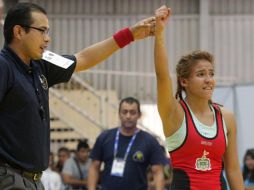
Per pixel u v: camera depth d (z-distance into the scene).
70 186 14.45
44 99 5.14
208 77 5.70
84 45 23.84
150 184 13.97
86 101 20.12
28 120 4.88
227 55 23.75
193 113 5.68
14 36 5.04
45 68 5.41
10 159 4.83
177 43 23.86
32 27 5.02
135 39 6.00
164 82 5.54
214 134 5.60
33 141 4.90
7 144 4.84
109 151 9.63
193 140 5.54
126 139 9.67
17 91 4.86
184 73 5.77
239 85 13.75
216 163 5.62
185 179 5.55
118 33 5.95
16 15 5.02
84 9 23.98
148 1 24.08
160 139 17.84
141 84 23.50
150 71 23.59
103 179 9.67
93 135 19.78
